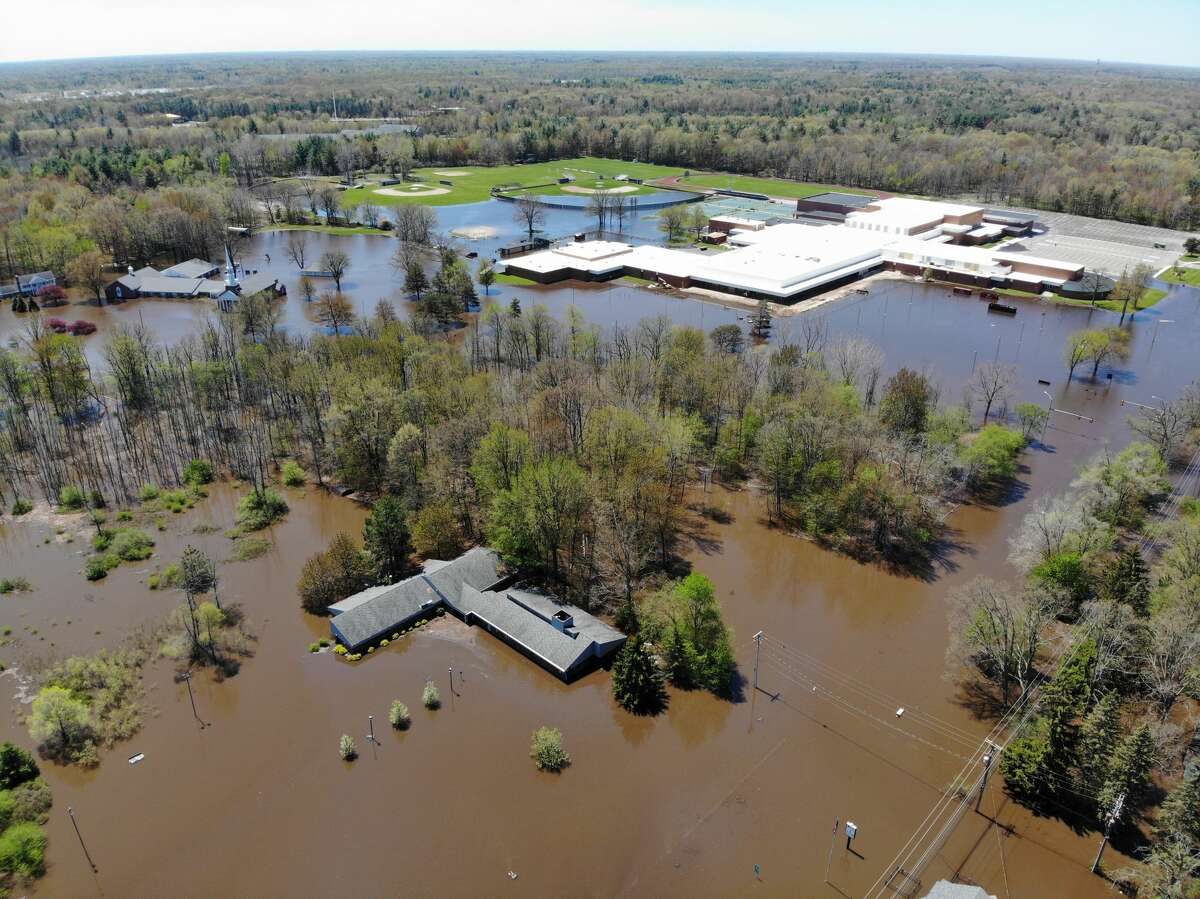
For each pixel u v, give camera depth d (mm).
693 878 70062
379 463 135250
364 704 90250
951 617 98188
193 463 138625
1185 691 85438
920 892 68812
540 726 87312
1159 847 69125
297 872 70750
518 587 106375
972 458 132250
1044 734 77625
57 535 123000
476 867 71062
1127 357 196750
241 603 107875
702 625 93062
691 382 148500
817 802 77875
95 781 80312
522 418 135750
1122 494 120875
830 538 123625
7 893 68625
